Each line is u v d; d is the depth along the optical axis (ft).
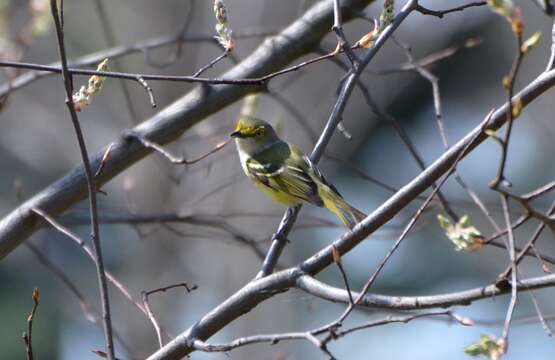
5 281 58.39
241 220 55.52
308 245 56.65
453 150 17.51
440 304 15.79
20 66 17.12
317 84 53.98
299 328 57.52
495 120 17.13
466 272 59.06
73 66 27.37
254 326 57.36
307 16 25.48
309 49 25.48
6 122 58.65
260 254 28.02
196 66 56.13
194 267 58.59
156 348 56.80
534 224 54.60
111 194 56.34
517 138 60.23
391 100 57.47
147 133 24.17
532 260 53.98
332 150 57.93
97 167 23.84
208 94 24.72
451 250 59.11
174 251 58.49
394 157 62.59
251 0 53.36
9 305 57.88
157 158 36.91
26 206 23.45
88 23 58.44
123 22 58.44
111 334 16.35
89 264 61.11
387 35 20.45
